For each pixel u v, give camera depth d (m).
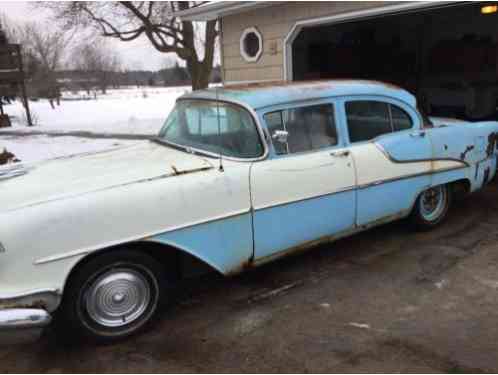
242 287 3.62
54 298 2.58
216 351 2.79
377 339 2.85
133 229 2.76
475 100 7.63
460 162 4.60
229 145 3.34
